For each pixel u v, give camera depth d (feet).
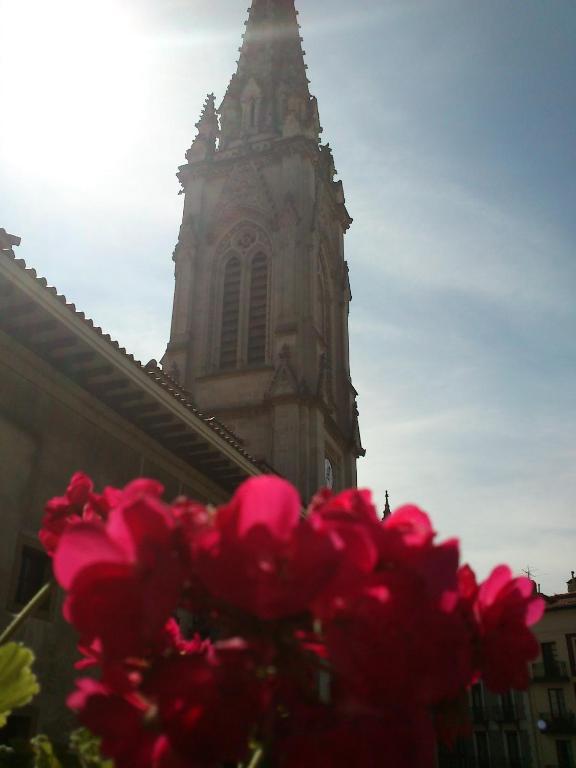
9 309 38.86
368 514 5.14
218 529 4.40
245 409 119.55
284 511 4.55
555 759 133.39
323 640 4.40
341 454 135.74
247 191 146.00
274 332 127.95
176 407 50.14
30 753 6.73
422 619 4.27
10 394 40.96
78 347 42.04
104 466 48.19
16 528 39.11
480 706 145.59
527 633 5.28
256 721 4.14
